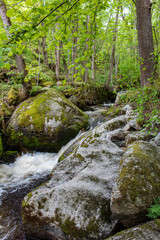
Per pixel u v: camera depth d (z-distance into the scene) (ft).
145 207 6.00
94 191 8.39
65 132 19.45
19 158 17.83
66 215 7.55
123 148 12.83
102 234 6.83
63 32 7.30
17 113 20.53
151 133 12.67
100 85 50.06
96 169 10.23
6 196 12.01
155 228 5.21
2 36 5.34
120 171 6.97
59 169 11.34
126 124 16.34
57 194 8.45
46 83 32.01
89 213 7.48
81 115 23.32
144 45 15.70
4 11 18.44
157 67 15.44
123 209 6.27
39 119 18.99
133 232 5.34
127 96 24.82
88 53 7.54
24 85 22.43
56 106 20.67
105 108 35.45
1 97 23.95
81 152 12.18
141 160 6.98
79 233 7.02
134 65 22.57
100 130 16.30
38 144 18.54
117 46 42.57
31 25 5.59
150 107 14.32
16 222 9.71
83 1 6.79
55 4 5.78
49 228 7.76
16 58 21.56
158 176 6.65
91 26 7.79
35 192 9.29
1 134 18.99
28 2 5.17
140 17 15.57
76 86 35.76
